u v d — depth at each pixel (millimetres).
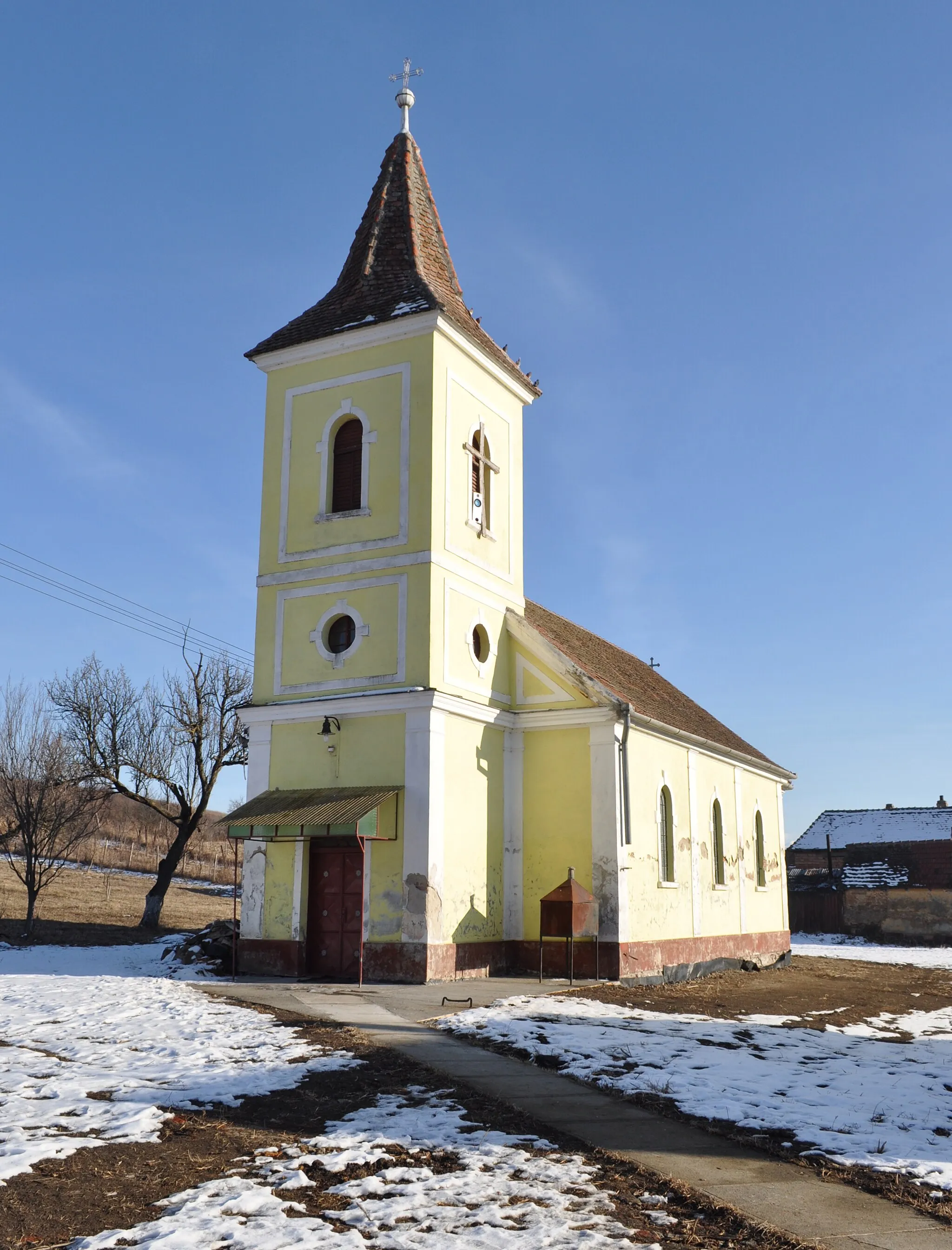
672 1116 9727
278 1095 9734
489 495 23734
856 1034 16484
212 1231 6492
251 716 22094
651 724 23844
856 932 51625
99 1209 6938
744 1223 6938
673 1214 7148
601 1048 12664
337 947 20391
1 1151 7832
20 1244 6371
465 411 22984
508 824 22609
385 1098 9805
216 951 22109
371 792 20062
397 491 21719
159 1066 10727
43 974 21188
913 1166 8289
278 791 21484
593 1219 6902
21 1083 9883
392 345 22438
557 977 21531
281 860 21125
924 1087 11875
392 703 20500
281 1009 14953
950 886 52219
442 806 20312
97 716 35375
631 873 22750
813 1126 9453
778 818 35219
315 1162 7902
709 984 23266
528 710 22875
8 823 34312
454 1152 8203
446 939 20000
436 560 21141
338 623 22047
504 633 23438
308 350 23188
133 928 34062
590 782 22125
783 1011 18766
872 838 61188
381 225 24938
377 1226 6727
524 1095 10188
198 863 57750
